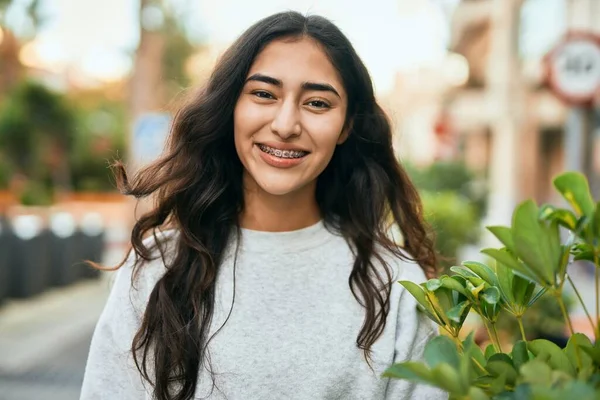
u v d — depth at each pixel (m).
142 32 13.55
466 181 13.40
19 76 25.73
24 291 9.66
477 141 25.88
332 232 1.85
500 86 12.00
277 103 1.67
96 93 36.25
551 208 1.13
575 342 1.16
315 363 1.67
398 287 1.77
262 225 1.80
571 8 14.41
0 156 26.06
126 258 1.82
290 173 1.68
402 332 1.74
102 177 34.91
